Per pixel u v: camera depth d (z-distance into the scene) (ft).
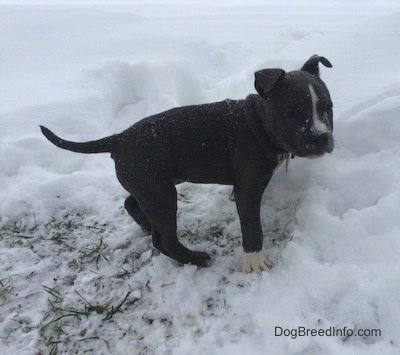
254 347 2.13
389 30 3.72
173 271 2.66
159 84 4.16
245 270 2.52
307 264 2.38
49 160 3.53
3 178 3.42
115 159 2.52
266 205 2.98
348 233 2.49
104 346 2.31
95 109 3.94
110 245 2.93
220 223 2.97
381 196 2.69
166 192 2.46
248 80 3.92
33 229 3.11
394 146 2.85
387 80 3.24
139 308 2.48
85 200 3.24
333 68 3.53
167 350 2.23
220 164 2.49
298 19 6.81
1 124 3.70
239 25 6.19
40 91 4.13
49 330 2.43
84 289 2.65
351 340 2.08
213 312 2.37
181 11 8.29
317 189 2.81
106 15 5.98
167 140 2.44
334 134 3.00
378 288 2.16
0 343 2.39
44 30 5.60
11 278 2.75
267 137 2.35
